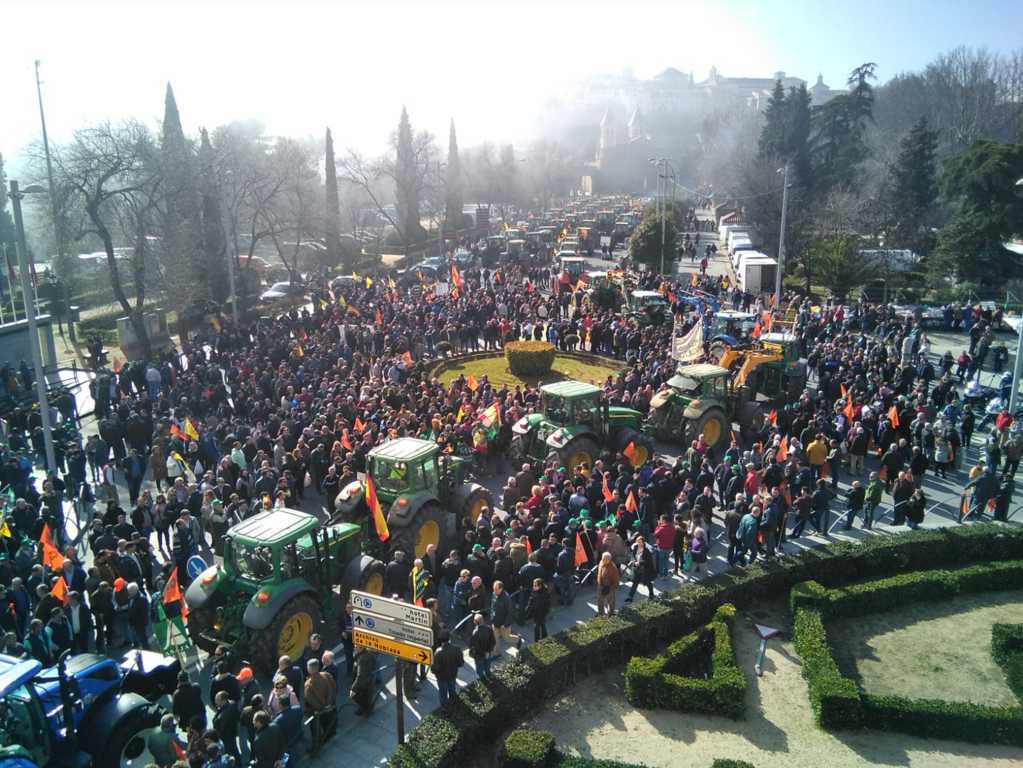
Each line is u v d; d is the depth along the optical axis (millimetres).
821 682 13156
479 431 22594
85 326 44469
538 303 41469
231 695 11836
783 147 73438
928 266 51562
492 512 17953
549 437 21484
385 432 21969
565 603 16328
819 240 51406
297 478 20828
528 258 62844
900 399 24609
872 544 17812
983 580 17328
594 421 22047
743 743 12500
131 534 16812
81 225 38281
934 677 14219
